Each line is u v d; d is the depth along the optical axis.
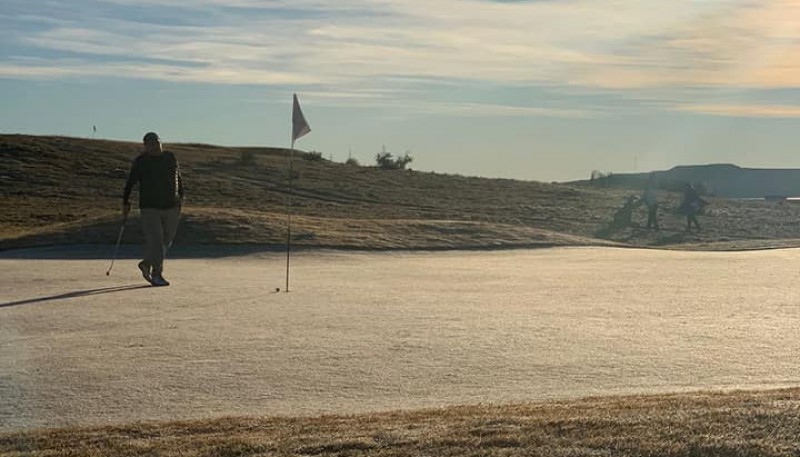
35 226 36.91
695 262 24.89
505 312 15.45
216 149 76.94
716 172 112.12
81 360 11.42
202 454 7.03
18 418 8.89
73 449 7.41
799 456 6.59
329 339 12.88
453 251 27.28
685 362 11.49
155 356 11.69
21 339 12.73
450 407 8.88
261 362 11.40
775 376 10.70
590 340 12.95
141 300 16.38
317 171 62.97
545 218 44.38
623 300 17.06
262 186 54.16
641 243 34.81
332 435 7.39
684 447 6.75
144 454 7.14
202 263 23.14
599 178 84.06
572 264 24.23
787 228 41.91
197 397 9.76
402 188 57.25
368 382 10.45
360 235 28.02
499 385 10.32
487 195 55.56
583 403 8.66
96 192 51.25
